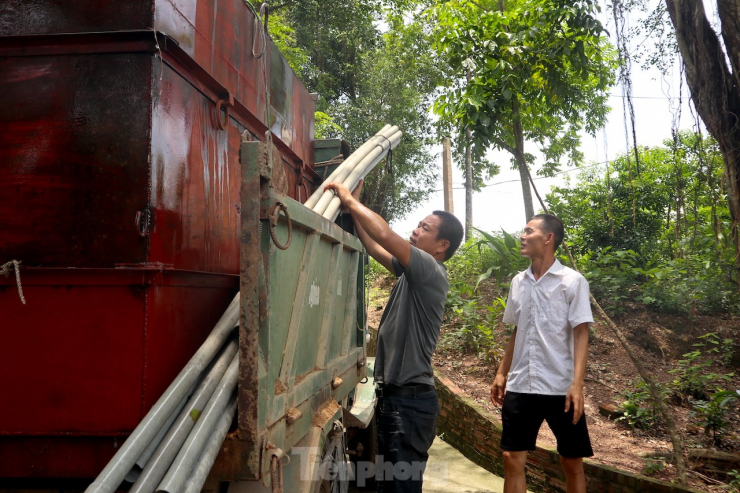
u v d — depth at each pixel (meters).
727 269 7.54
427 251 3.68
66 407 2.34
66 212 2.38
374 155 5.02
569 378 3.76
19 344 2.36
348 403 4.21
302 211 2.59
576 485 3.80
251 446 2.01
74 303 2.36
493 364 7.59
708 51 4.87
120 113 2.39
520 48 5.94
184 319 2.64
